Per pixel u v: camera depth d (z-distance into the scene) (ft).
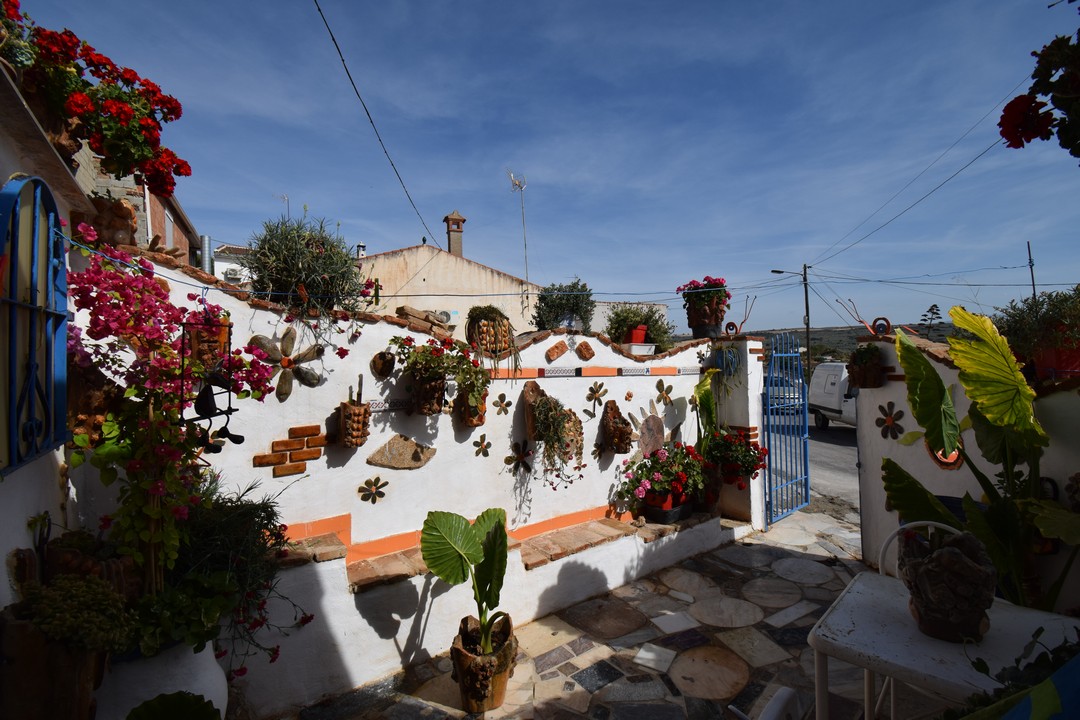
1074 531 9.61
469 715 10.65
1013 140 5.90
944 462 15.49
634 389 19.10
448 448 14.37
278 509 11.72
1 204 5.54
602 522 17.71
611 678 11.91
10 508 6.29
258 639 10.23
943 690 6.42
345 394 12.57
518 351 15.79
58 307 7.45
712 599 15.72
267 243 12.05
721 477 20.36
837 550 19.61
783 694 6.55
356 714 10.63
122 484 9.99
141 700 7.41
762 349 22.08
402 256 47.67
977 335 11.27
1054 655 5.99
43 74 8.04
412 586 12.17
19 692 5.54
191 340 10.32
